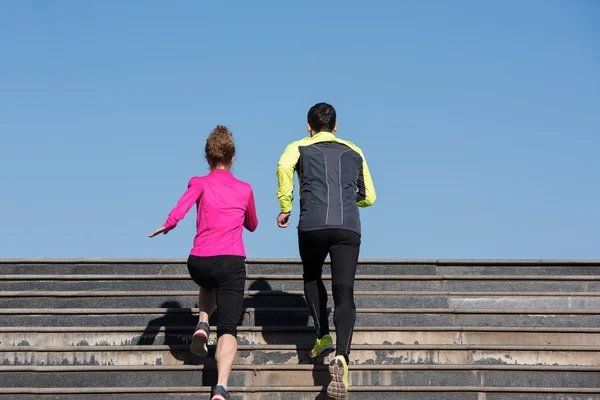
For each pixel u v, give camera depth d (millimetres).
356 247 5574
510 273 7332
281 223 5746
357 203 5887
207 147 5738
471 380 5898
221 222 5484
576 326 6473
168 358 6027
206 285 5512
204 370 5844
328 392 5281
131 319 6531
